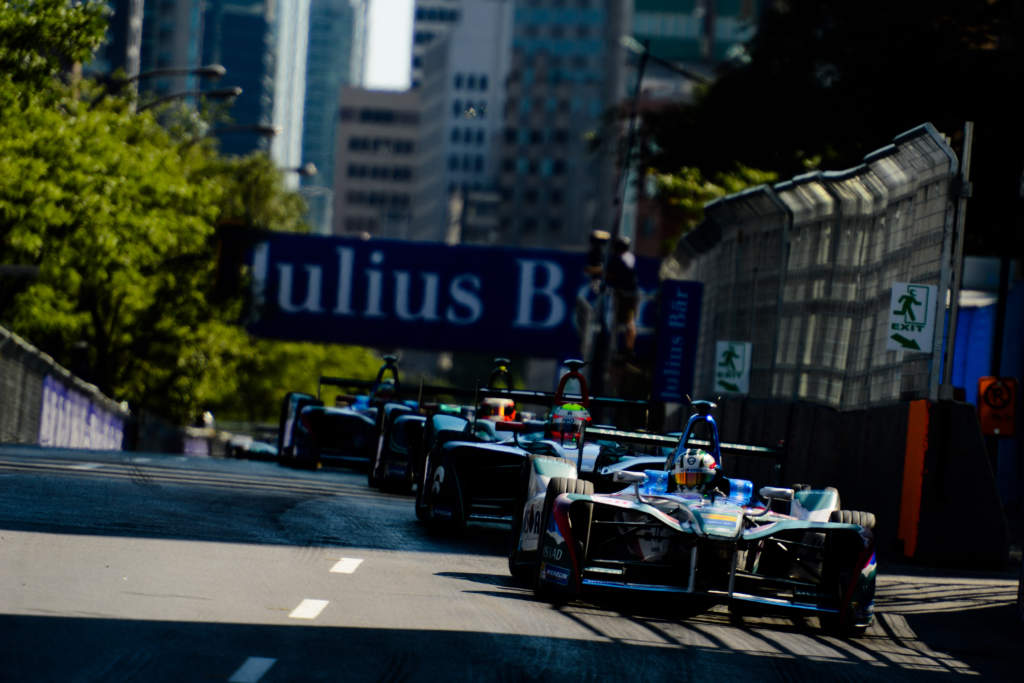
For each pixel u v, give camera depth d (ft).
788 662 96.58
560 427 153.07
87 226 367.45
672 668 89.81
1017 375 320.29
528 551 123.44
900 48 393.91
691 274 362.74
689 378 324.60
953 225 189.78
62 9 314.96
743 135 444.14
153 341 488.85
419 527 165.78
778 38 443.32
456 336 481.46
